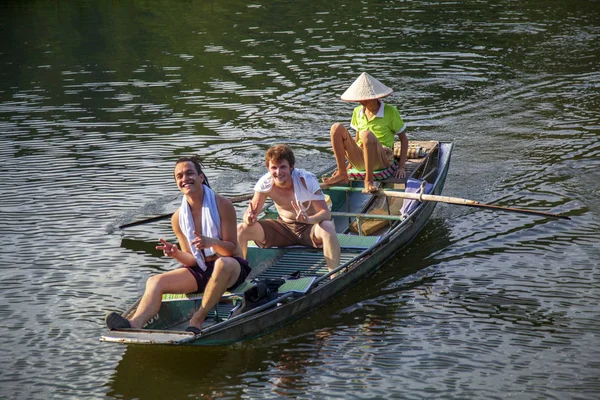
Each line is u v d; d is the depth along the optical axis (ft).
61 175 123.75
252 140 140.26
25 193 115.96
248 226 85.30
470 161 125.49
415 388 66.39
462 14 249.55
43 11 284.41
